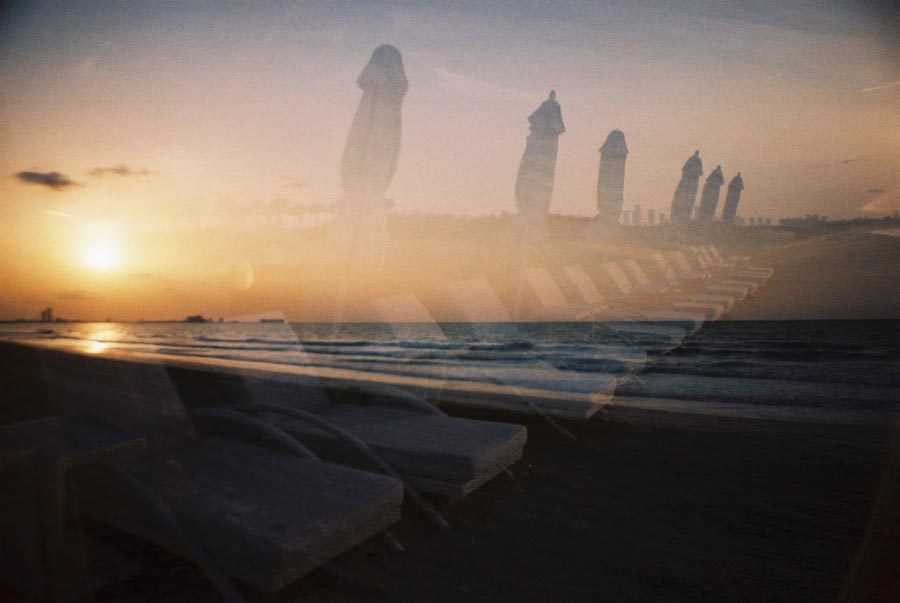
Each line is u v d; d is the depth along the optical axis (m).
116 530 1.67
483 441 2.45
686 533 2.19
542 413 3.57
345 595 1.66
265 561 1.51
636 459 3.04
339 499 1.76
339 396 2.92
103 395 1.85
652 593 1.75
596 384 3.76
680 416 3.93
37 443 1.55
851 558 1.91
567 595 1.73
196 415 2.21
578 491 2.59
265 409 2.37
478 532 2.15
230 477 1.88
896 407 4.00
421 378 3.12
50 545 1.49
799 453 3.17
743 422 3.88
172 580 1.55
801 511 2.39
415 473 2.29
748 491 2.63
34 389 1.72
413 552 1.96
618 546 2.06
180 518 1.62
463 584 1.77
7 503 1.46
